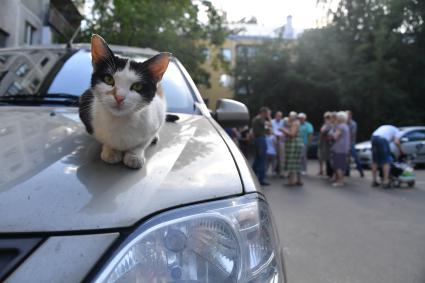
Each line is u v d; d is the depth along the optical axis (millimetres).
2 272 1094
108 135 1531
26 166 1440
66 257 1141
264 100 30812
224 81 37156
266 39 32812
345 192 9211
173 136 1926
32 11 17969
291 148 10234
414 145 15188
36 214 1204
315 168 15906
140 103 1592
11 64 3059
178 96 2758
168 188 1393
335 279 3885
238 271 1326
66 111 2301
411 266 4250
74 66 2988
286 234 5340
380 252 4676
